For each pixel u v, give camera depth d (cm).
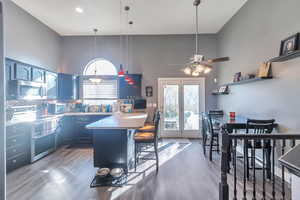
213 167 326
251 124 274
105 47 571
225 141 192
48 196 235
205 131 399
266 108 312
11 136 317
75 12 417
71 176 294
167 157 381
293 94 250
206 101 568
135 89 545
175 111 573
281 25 276
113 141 296
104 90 575
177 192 242
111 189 251
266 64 307
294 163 126
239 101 414
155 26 503
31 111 360
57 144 464
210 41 566
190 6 396
